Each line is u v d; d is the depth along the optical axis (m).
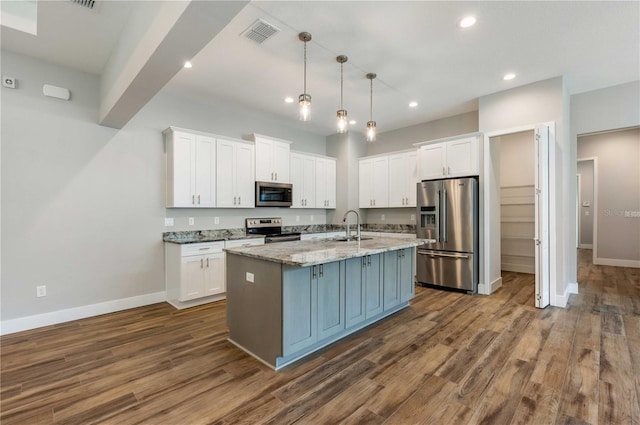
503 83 3.90
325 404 1.90
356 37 2.84
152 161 4.04
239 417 1.78
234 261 2.78
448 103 4.60
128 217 3.83
